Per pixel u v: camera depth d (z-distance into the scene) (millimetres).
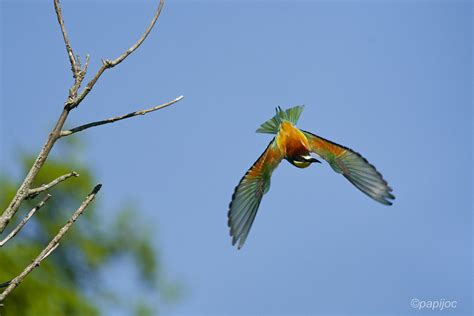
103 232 25141
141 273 25531
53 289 22094
